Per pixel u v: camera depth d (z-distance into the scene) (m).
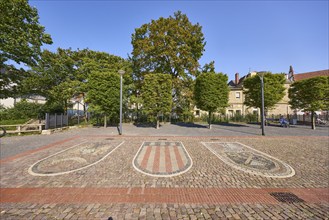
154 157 7.14
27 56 14.24
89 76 18.69
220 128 18.61
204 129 17.58
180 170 5.65
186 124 24.20
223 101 17.03
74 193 4.08
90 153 7.73
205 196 3.97
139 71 27.44
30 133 14.33
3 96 15.61
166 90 18.09
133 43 27.56
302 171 5.59
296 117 26.67
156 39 24.42
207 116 29.67
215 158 7.02
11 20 12.89
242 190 4.29
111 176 5.12
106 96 18.59
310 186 4.53
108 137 12.16
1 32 12.69
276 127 19.77
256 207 3.51
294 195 4.04
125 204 3.60
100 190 4.24
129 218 3.11
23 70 15.58
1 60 13.55
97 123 22.17
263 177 5.10
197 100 18.08
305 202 3.72
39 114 21.23
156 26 24.48
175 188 4.38
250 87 19.34
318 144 9.76
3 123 15.94
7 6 12.88
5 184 4.55
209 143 10.06
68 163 6.30
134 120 26.67
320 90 16.56
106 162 6.44
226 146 9.27
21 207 3.47
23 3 13.41
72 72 24.14
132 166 6.01
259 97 18.22
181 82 25.55
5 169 5.66
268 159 6.89
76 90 22.47
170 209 3.42
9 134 13.55
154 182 4.73
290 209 3.44
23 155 7.38
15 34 13.26
